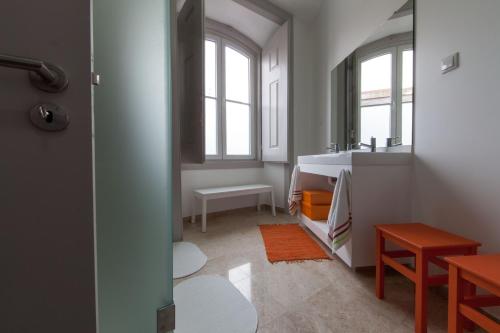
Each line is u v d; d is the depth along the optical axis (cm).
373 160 145
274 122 330
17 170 39
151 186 75
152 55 75
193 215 282
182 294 130
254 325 105
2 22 38
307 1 288
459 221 121
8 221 38
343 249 155
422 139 143
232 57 341
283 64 308
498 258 82
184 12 213
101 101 64
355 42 222
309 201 224
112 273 67
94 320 45
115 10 67
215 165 315
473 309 75
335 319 109
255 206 353
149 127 75
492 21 104
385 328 103
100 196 65
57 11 41
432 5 136
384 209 147
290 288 136
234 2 277
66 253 42
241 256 182
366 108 205
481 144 110
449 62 123
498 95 103
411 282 141
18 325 40
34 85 39
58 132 41
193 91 197
